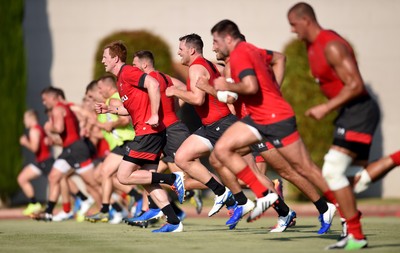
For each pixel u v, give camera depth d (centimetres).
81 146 5434
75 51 7769
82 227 4606
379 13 7694
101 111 4022
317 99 6969
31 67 7756
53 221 5503
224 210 6756
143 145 3762
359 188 2909
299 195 7250
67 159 5444
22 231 4266
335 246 2858
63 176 5484
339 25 7712
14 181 7244
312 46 2866
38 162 6072
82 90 7750
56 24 7781
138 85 3706
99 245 3278
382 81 7706
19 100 7250
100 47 7250
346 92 2748
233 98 3281
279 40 7712
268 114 3047
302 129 6975
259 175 3691
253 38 7725
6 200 7356
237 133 3103
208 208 6881
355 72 2756
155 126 3678
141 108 3756
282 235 3647
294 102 6994
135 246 3192
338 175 2845
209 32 7738
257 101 3056
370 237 3488
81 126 5541
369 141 2853
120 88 3797
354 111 2831
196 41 3862
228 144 3108
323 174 2859
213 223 5016
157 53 7150
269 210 6731
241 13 7731
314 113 2767
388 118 7688
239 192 3666
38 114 7750
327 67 2831
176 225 3956
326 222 3597
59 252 3002
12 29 7219
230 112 3903
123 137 4781
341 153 2839
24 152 7694
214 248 3022
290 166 3428
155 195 3909
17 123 7238
